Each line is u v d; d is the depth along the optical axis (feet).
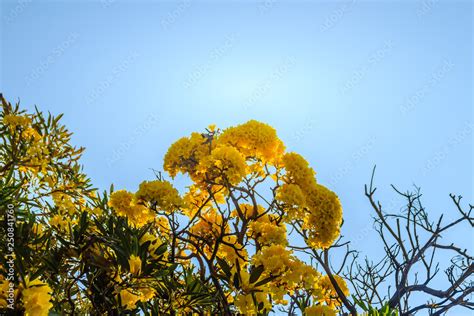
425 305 9.83
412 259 9.68
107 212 11.11
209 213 10.06
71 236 7.84
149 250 8.02
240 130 9.75
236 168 9.00
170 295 8.10
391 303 9.92
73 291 7.91
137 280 7.67
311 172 9.71
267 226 9.02
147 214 9.77
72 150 11.39
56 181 11.24
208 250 9.79
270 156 9.76
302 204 9.11
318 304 9.86
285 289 7.90
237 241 9.09
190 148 9.64
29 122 10.78
